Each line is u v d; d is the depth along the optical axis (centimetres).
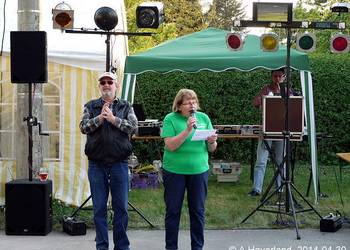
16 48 622
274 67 802
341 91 1152
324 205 775
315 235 624
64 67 720
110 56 673
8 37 727
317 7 1522
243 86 1145
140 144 1139
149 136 886
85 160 726
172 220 544
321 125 1157
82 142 724
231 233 632
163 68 807
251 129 887
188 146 531
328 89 1153
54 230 641
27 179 645
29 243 589
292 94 792
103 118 520
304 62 775
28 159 651
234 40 676
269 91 828
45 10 754
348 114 1155
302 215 708
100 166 525
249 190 903
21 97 670
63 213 696
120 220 526
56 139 729
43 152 724
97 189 525
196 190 536
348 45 674
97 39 739
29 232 616
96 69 721
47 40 687
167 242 548
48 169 725
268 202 789
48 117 727
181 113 536
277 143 827
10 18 740
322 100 1154
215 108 1149
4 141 732
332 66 1155
